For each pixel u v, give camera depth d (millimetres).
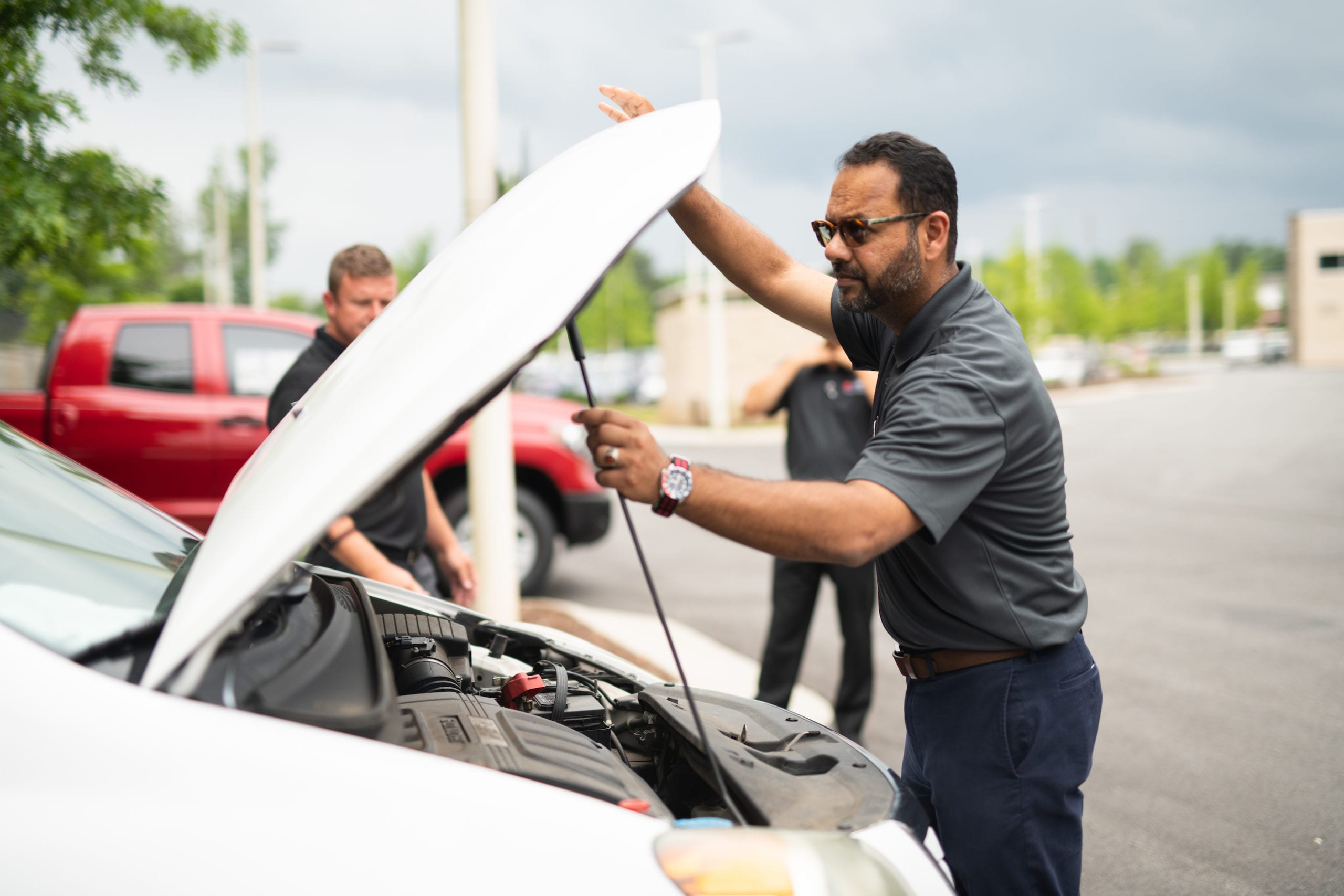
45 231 4965
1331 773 4430
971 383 1971
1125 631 6852
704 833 1595
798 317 2715
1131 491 14383
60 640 1626
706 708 2266
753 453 22438
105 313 6523
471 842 1466
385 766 1505
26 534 1907
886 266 2113
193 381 6574
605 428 1720
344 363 2053
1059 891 2217
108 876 1354
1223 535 10688
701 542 10922
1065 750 2178
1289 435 21562
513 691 2389
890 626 2314
